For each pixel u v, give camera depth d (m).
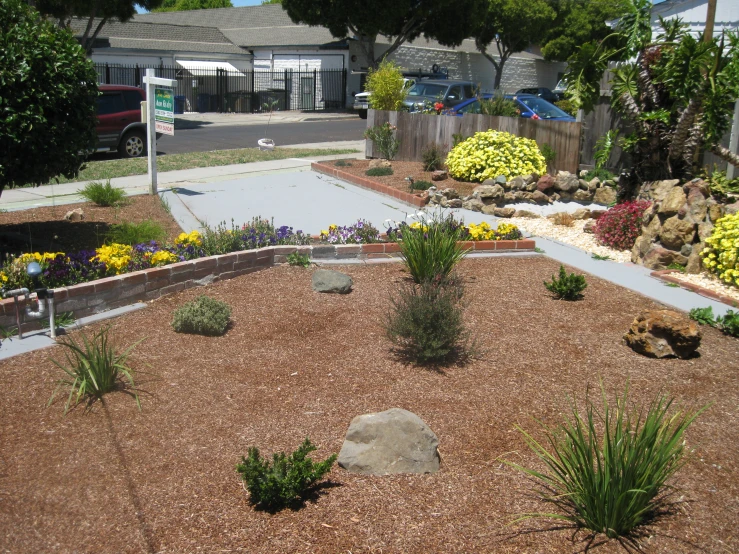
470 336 6.36
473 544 3.54
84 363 5.04
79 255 7.07
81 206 11.32
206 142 21.11
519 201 12.04
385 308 6.95
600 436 4.61
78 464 4.17
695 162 10.75
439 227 8.14
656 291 7.82
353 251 8.42
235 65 38.22
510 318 6.86
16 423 4.61
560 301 7.43
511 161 12.76
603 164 12.75
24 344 5.78
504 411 4.98
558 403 5.13
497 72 42.78
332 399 5.10
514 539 3.59
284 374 5.50
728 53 10.02
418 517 3.75
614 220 9.64
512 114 15.75
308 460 3.93
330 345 6.07
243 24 43.72
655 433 3.69
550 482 3.87
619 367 5.81
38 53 7.40
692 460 4.40
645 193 10.49
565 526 3.70
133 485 3.98
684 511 3.87
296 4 32.50
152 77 11.91
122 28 35.72
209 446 4.42
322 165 14.97
